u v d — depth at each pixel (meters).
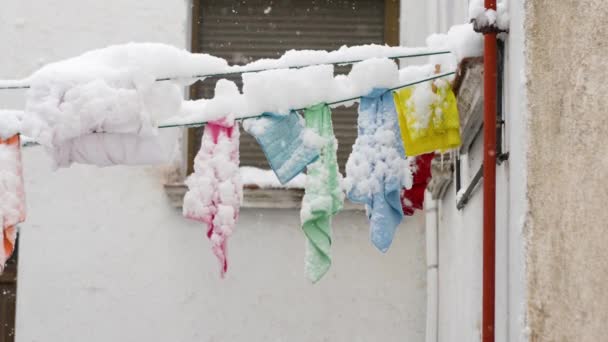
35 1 9.92
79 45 9.88
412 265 9.55
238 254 9.56
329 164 5.69
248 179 9.46
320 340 9.46
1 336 9.75
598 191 4.08
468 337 7.27
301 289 9.52
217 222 5.75
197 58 5.74
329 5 10.11
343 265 9.53
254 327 9.48
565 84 4.49
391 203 5.68
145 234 9.64
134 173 9.73
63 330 9.53
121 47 5.80
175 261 9.60
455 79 6.00
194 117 5.80
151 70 5.73
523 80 5.09
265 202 9.50
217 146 5.79
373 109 5.73
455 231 8.10
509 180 5.42
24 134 5.79
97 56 5.82
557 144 4.59
